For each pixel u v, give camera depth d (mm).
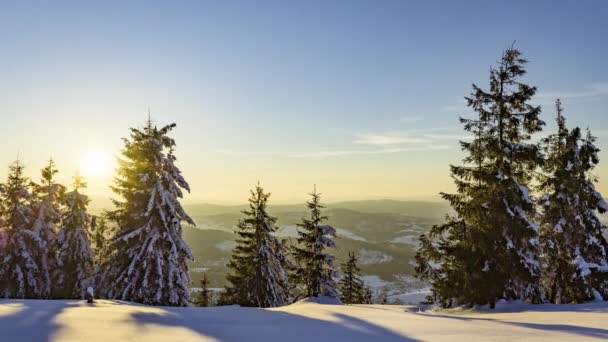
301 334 8953
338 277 34250
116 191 25000
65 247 28375
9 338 7602
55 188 30656
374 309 14953
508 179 21422
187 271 25797
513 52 22281
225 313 12500
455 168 22812
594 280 22406
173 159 25328
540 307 18344
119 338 7910
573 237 24016
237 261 35844
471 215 22016
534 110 21500
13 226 28281
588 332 9062
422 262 25734
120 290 22625
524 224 20969
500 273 20828
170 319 10641
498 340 8078
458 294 22531
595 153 24562
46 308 11328
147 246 23094
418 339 8320
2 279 26938
